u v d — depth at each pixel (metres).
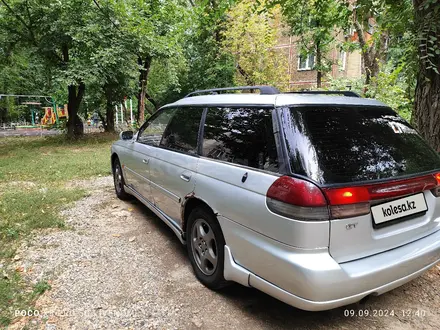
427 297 2.54
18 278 2.74
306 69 18.34
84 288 2.63
